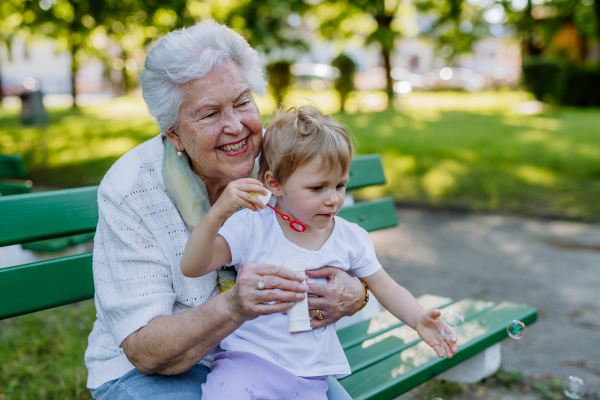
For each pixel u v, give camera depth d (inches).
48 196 72.2
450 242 204.4
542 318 140.5
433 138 421.4
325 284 62.9
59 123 575.2
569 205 245.9
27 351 119.0
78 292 73.3
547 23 435.5
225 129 61.0
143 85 62.3
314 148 59.0
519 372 114.0
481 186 278.8
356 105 687.1
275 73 546.3
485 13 631.2
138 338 57.6
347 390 73.2
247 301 53.3
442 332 62.0
